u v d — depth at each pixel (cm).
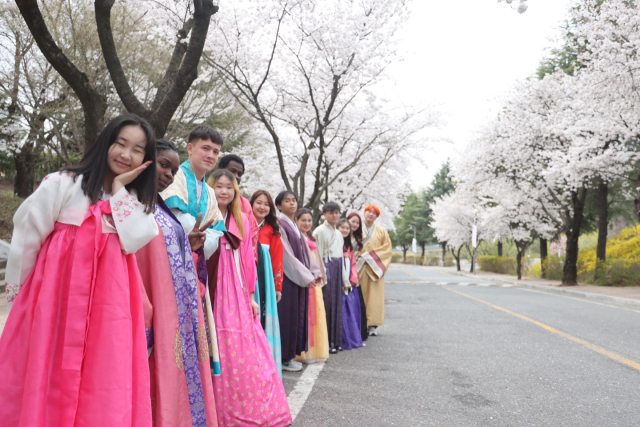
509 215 2416
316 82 1104
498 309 993
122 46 1066
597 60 1299
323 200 1684
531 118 1870
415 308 1017
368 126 1266
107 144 209
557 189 2095
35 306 193
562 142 1847
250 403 302
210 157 301
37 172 1798
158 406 221
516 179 2092
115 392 192
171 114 558
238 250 331
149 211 214
